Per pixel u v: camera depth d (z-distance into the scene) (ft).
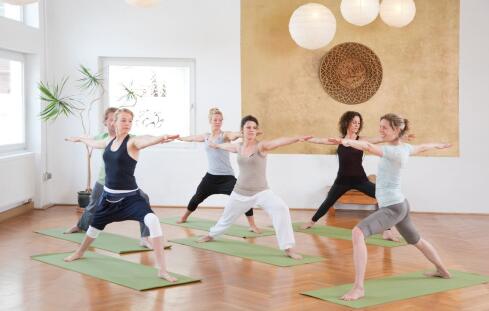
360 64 29.22
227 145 20.35
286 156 29.58
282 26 29.32
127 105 30.17
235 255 19.75
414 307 14.38
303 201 29.60
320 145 29.43
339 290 15.75
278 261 18.93
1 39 24.97
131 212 17.40
